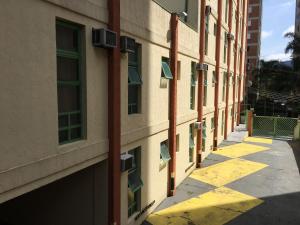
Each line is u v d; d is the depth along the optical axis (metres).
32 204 8.47
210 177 14.23
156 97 10.13
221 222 9.78
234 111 28.00
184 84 12.82
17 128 4.75
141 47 8.85
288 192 12.52
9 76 4.55
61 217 8.11
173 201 11.34
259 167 16.14
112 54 7.08
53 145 5.56
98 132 6.98
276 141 23.66
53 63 5.41
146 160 9.62
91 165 7.44
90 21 6.43
